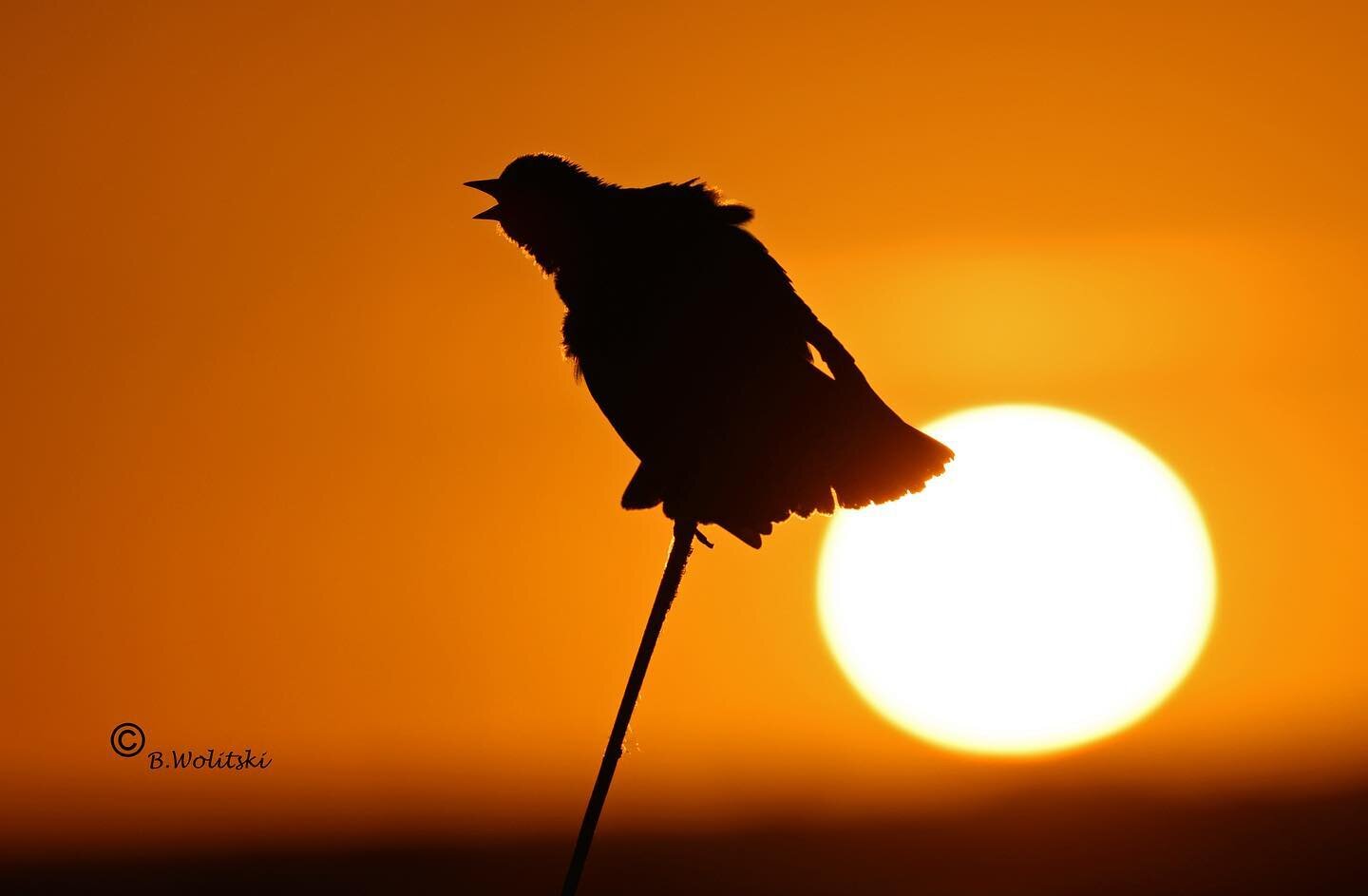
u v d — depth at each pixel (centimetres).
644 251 653
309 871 3769
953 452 640
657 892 3516
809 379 643
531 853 4000
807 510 635
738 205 668
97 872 3778
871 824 3969
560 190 679
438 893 3647
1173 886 3167
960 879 3347
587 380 655
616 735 565
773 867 3597
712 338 640
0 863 3812
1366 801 3881
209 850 3972
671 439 641
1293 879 3206
